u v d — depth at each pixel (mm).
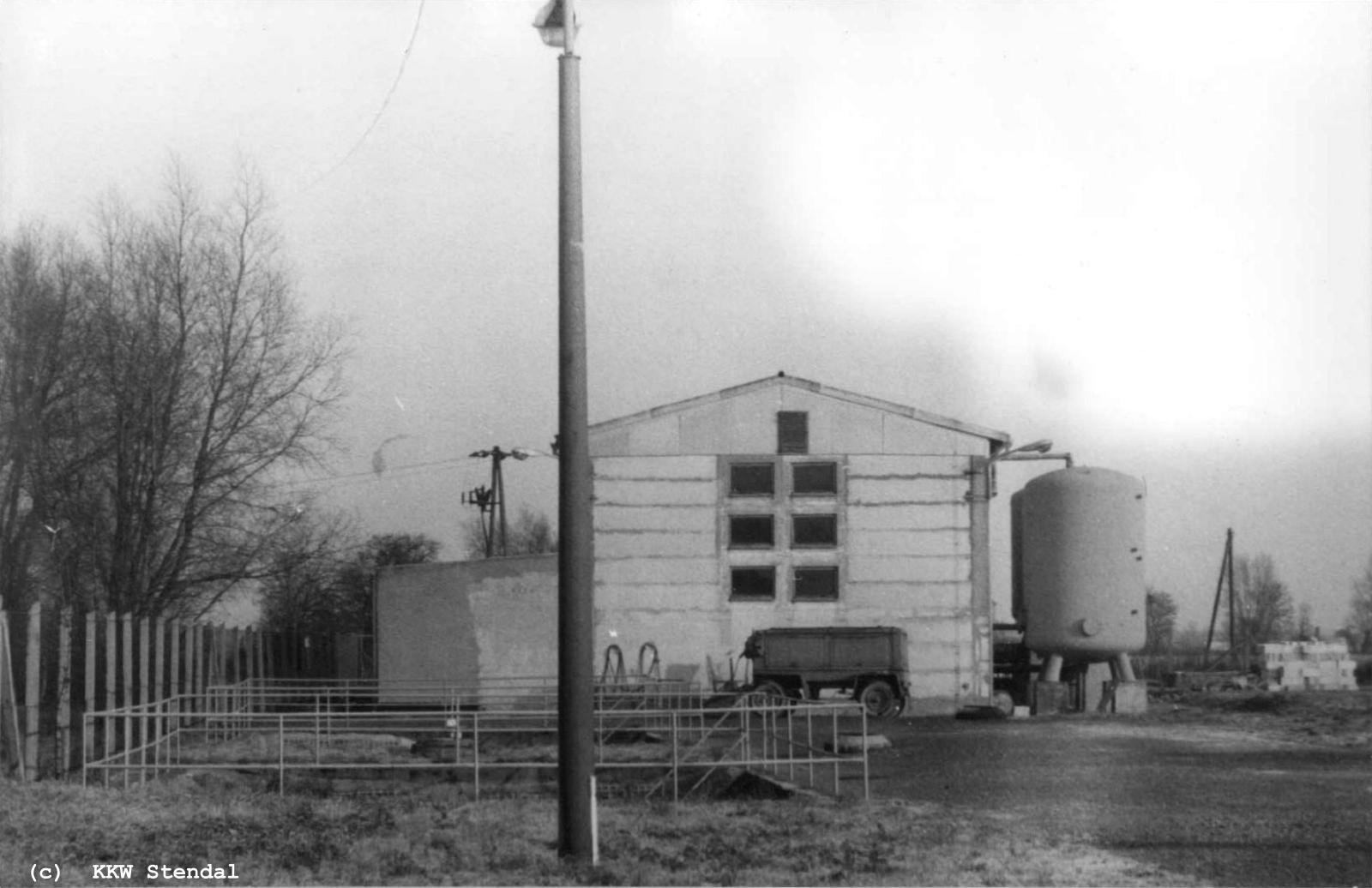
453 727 21938
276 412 39219
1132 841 14180
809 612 41938
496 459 53094
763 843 14117
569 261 12906
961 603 42062
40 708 27609
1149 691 48531
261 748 25016
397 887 12297
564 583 12797
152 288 38188
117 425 37531
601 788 19859
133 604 37188
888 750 25922
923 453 42469
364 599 57562
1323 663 50000
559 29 13016
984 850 13641
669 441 42406
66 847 13828
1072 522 40875
